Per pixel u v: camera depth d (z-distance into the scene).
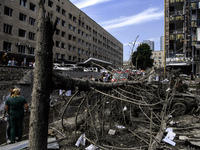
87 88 2.82
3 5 23.86
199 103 7.76
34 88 1.79
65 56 38.78
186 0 31.08
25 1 28.00
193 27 29.52
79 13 44.91
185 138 4.22
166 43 31.95
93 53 53.91
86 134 4.26
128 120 5.46
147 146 3.65
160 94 7.21
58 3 35.78
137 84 5.46
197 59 29.11
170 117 6.39
